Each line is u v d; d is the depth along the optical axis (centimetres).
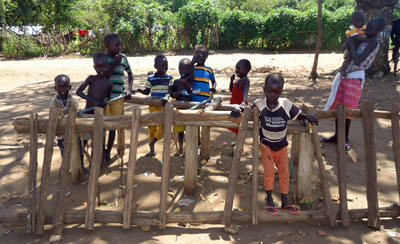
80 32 1942
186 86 445
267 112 320
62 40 1878
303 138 344
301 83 960
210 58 1492
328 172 438
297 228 323
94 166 315
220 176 425
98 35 1873
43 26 2158
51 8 2144
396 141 346
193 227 323
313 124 327
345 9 1831
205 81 449
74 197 374
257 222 323
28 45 1806
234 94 443
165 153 322
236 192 388
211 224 329
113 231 315
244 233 314
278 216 327
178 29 1903
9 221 314
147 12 1891
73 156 392
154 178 418
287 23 1839
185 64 435
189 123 344
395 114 346
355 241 304
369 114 340
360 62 444
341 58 1387
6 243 301
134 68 1284
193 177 372
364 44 454
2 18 1917
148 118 329
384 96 782
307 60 1369
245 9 2822
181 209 352
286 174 335
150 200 369
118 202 363
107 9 1911
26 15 2031
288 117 320
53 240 300
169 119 328
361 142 534
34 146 320
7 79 1102
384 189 396
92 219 313
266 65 1266
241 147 327
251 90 877
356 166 454
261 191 390
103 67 392
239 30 1917
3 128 597
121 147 455
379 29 440
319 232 313
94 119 318
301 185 353
